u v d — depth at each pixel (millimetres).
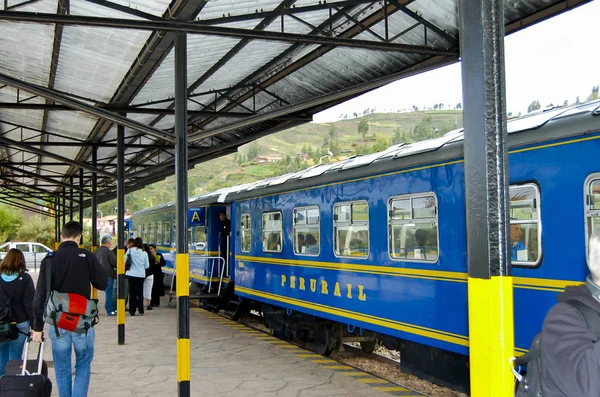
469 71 3123
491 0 3055
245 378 8078
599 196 5098
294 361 9188
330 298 9305
